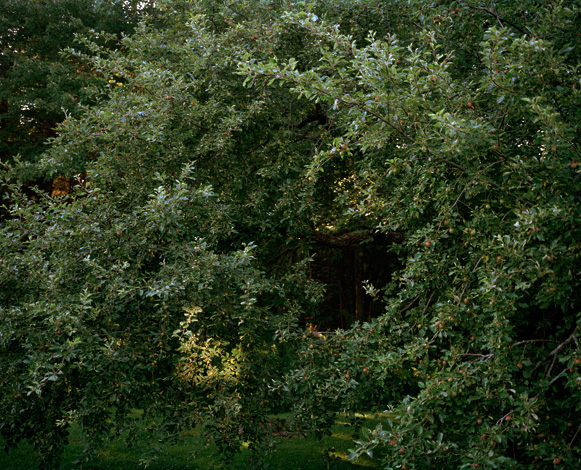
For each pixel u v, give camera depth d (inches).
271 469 245.6
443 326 131.6
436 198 134.2
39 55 469.1
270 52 207.5
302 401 170.4
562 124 104.6
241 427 175.5
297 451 274.5
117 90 219.1
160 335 163.0
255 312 181.5
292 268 231.5
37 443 163.8
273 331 196.1
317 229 283.3
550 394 131.5
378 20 223.5
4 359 158.9
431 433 119.3
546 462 119.0
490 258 123.9
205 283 158.7
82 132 199.9
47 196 181.2
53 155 199.0
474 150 122.0
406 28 209.2
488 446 112.6
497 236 111.4
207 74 210.4
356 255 538.9
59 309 143.0
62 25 436.1
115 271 159.8
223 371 171.5
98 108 207.3
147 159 201.3
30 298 156.1
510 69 116.3
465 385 119.6
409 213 150.3
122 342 160.2
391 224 163.0
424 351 133.7
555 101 125.0
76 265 165.3
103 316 158.7
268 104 218.2
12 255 165.2
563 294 111.7
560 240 115.2
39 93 423.5
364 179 183.2
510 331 117.2
